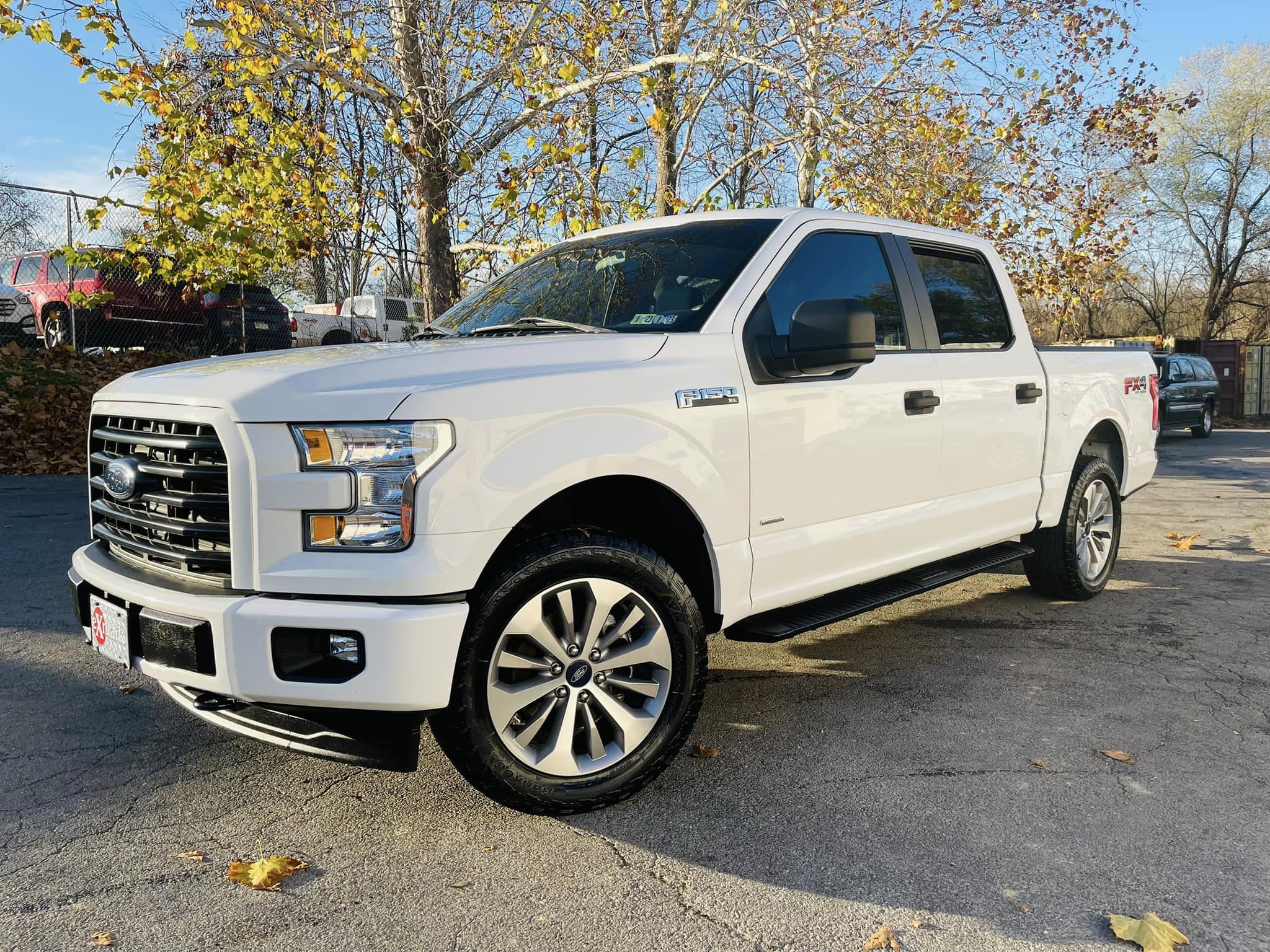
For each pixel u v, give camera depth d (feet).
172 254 30.14
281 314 48.88
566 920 7.68
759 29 31.48
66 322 43.60
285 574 8.13
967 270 15.20
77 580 9.91
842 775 10.44
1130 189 59.88
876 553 12.58
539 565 8.87
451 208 31.71
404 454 8.13
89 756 10.78
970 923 7.62
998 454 14.83
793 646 15.43
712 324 10.85
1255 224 112.37
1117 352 19.16
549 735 9.29
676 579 9.81
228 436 8.20
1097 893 8.05
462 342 10.17
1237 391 92.94
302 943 7.35
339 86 28.12
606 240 13.55
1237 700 12.82
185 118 27.14
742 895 8.06
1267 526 27.53
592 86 28.73
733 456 10.52
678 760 10.87
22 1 24.29
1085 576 17.84
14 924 7.54
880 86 33.83
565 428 9.04
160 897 7.97
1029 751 11.09
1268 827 9.24
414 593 8.09
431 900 7.97
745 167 39.11
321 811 9.57
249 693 8.11
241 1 27.35
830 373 11.15
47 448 33.42
